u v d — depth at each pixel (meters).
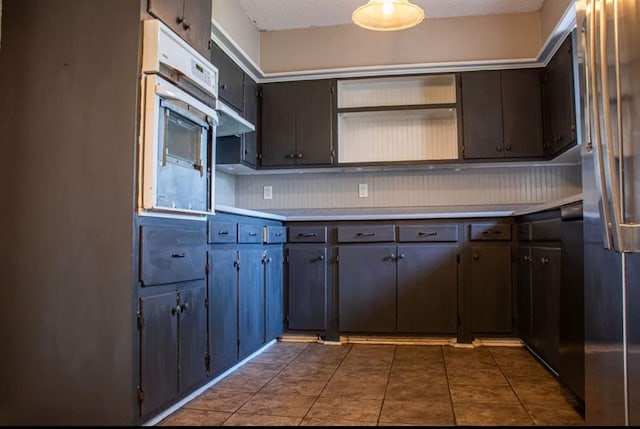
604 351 1.69
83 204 1.78
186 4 2.12
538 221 2.84
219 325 2.44
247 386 2.39
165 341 1.91
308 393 2.27
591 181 1.78
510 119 3.68
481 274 3.37
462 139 3.72
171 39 1.92
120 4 1.82
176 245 2.01
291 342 3.47
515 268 3.36
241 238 2.75
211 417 1.96
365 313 3.45
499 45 3.85
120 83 1.80
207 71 2.24
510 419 1.91
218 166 3.79
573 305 2.08
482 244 3.39
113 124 1.79
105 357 1.72
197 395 2.24
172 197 1.93
